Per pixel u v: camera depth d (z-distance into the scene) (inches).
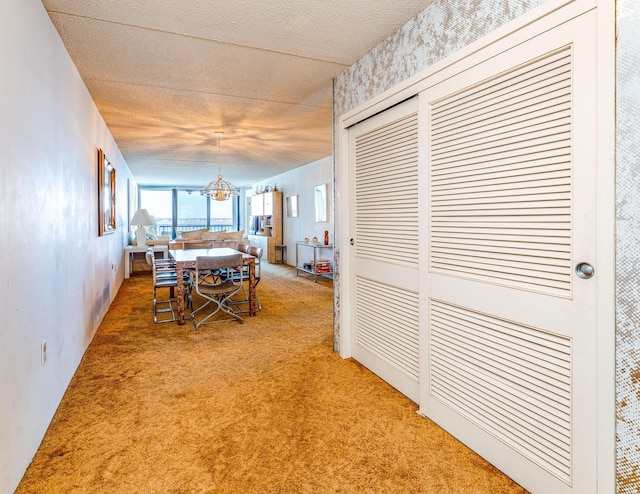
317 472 61.3
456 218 69.5
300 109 148.6
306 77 115.3
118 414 79.5
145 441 69.8
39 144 70.4
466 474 60.8
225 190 238.2
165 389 91.7
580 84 47.6
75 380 96.3
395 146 89.0
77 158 106.7
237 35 88.8
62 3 74.5
